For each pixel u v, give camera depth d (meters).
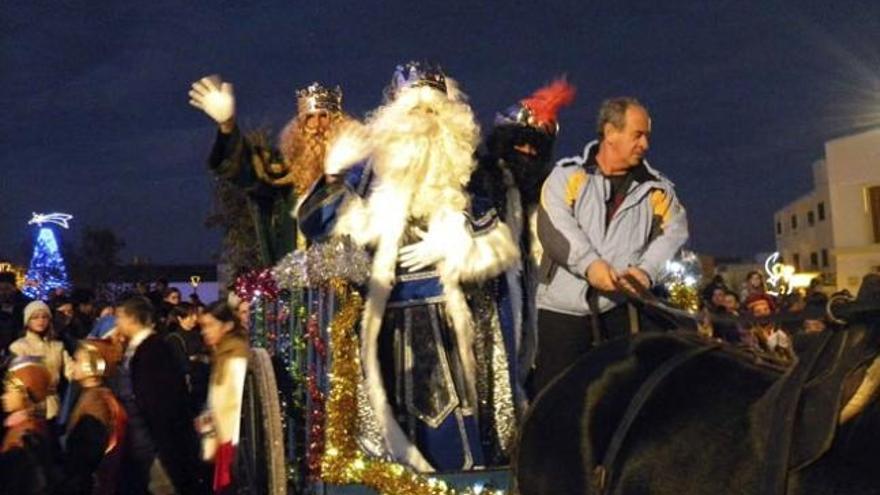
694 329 4.93
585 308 5.82
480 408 6.11
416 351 6.09
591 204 5.69
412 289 6.14
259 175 7.02
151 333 9.27
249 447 7.05
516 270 6.30
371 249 6.07
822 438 3.63
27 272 21.77
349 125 6.20
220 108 6.83
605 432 4.30
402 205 6.06
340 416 5.87
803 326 5.07
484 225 6.15
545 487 4.45
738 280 18.50
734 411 3.97
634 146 5.59
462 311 6.05
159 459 8.91
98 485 8.55
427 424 6.02
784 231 27.02
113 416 8.62
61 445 8.99
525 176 6.61
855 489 3.54
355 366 5.93
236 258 9.73
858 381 3.69
